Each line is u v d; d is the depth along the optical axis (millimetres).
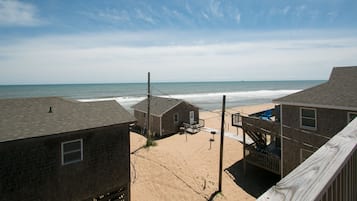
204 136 25609
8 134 8250
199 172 15461
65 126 9617
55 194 9281
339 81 13859
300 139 13617
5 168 8180
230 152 19797
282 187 1351
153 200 12062
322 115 12617
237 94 92312
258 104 59406
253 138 17188
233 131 28016
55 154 9258
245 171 16016
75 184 9828
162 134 27344
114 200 11242
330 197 1495
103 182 10719
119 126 11234
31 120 9445
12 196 8312
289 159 14195
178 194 12648
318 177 1457
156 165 15641
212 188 13547
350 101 11578
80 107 11500
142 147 19406
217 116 40031
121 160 11367
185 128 28656
